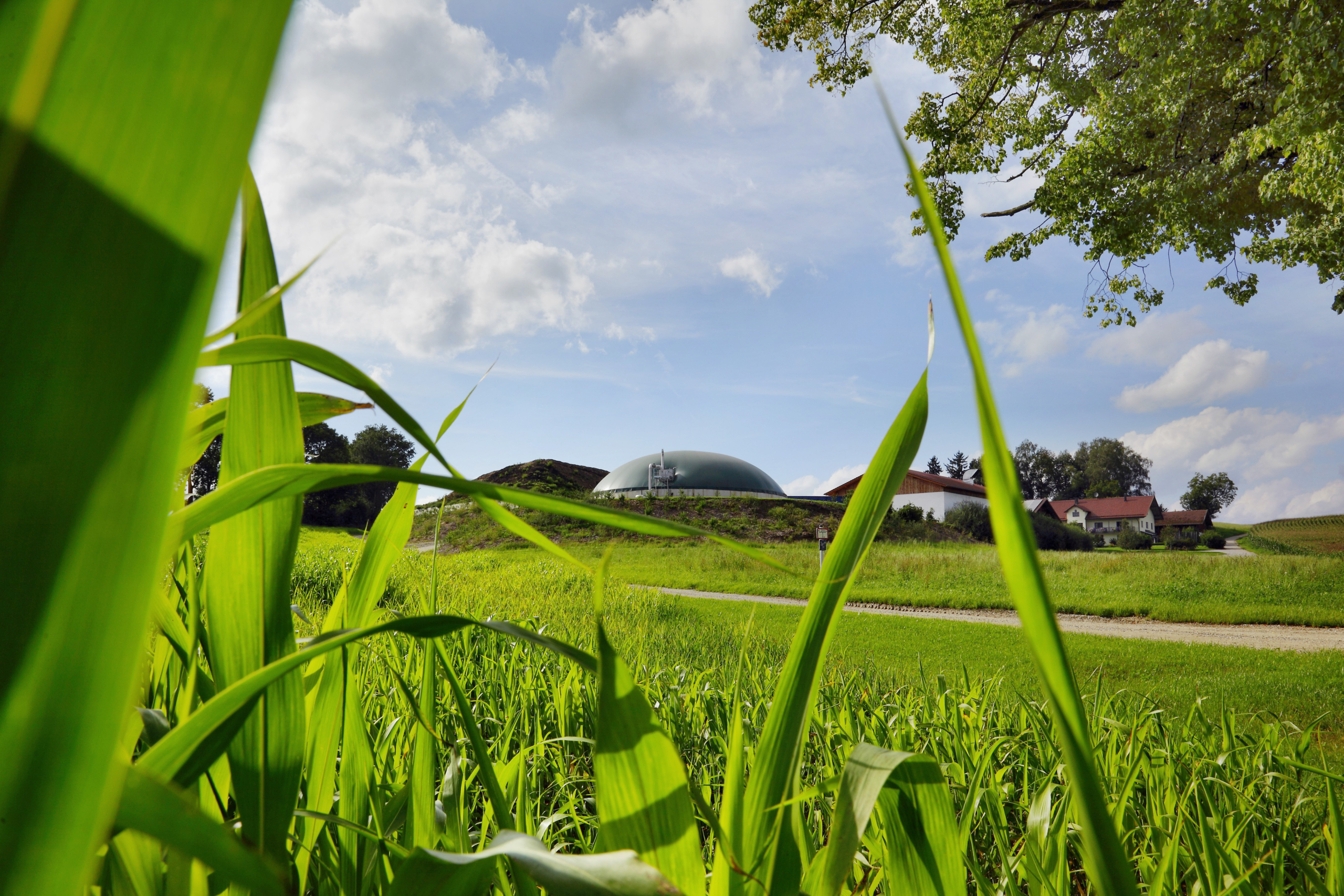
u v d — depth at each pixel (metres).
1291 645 11.22
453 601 7.99
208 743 0.44
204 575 0.56
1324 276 12.12
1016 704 3.54
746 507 45.56
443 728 2.05
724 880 0.57
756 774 0.58
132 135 0.14
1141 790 2.10
